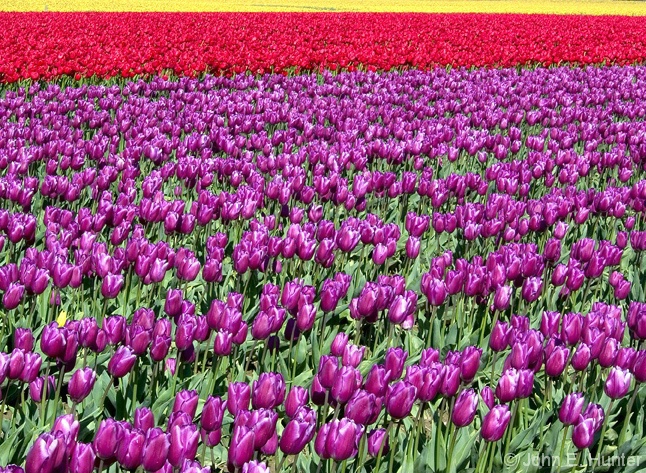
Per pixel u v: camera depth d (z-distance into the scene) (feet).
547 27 112.98
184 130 36.68
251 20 107.14
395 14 134.62
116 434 9.09
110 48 67.00
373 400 10.24
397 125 36.29
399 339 16.90
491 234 20.92
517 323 14.25
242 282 19.07
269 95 48.34
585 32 101.04
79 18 99.30
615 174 35.63
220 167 28.63
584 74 69.26
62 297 18.51
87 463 8.63
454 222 21.01
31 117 38.09
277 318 13.48
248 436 9.21
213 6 188.85
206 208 20.42
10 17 96.68
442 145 34.32
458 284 15.78
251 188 23.90
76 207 25.71
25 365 11.50
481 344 16.72
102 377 14.44
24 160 26.71
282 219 23.66
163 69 58.95
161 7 177.58
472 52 76.84
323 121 40.04
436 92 51.31
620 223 27.32
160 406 13.38
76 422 9.13
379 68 68.80
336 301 14.69
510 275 16.96
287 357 16.44
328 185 23.75
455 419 11.02
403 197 26.05
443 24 112.27
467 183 26.55
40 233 22.17
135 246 16.79
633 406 14.76
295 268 20.49
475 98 50.11
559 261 23.32
